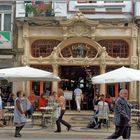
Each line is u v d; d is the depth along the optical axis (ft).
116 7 93.86
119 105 43.39
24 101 61.52
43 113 66.69
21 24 94.22
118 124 43.60
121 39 94.32
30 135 55.52
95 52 93.86
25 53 93.97
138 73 63.00
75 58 93.25
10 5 95.96
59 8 94.63
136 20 92.43
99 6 94.22
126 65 93.35
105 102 65.62
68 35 92.79
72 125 69.62
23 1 94.94
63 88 96.12
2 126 65.21
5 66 94.94
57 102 60.54
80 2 94.79
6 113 69.62
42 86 94.58
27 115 67.72
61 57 93.15
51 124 65.36
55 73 93.25
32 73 64.59
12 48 94.63
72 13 94.79
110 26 93.09
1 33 94.53
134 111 69.26
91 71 95.40
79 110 88.63
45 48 95.14
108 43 95.04
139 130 63.26
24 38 94.12
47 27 93.71
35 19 93.25
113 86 93.91
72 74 96.73
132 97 92.32
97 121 65.21
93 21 91.91
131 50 93.15
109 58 92.94
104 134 57.41
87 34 92.73
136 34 92.68
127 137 43.91
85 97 95.71
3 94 94.79
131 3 93.61
